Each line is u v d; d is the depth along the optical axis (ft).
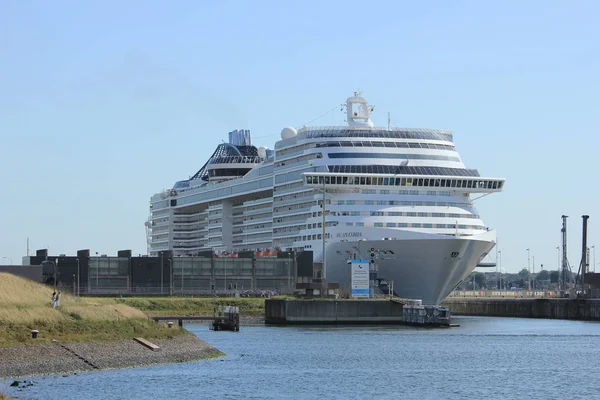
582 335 647.15
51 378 368.27
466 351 522.47
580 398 361.92
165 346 447.83
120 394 344.49
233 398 350.43
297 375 412.57
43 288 509.76
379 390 376.27
